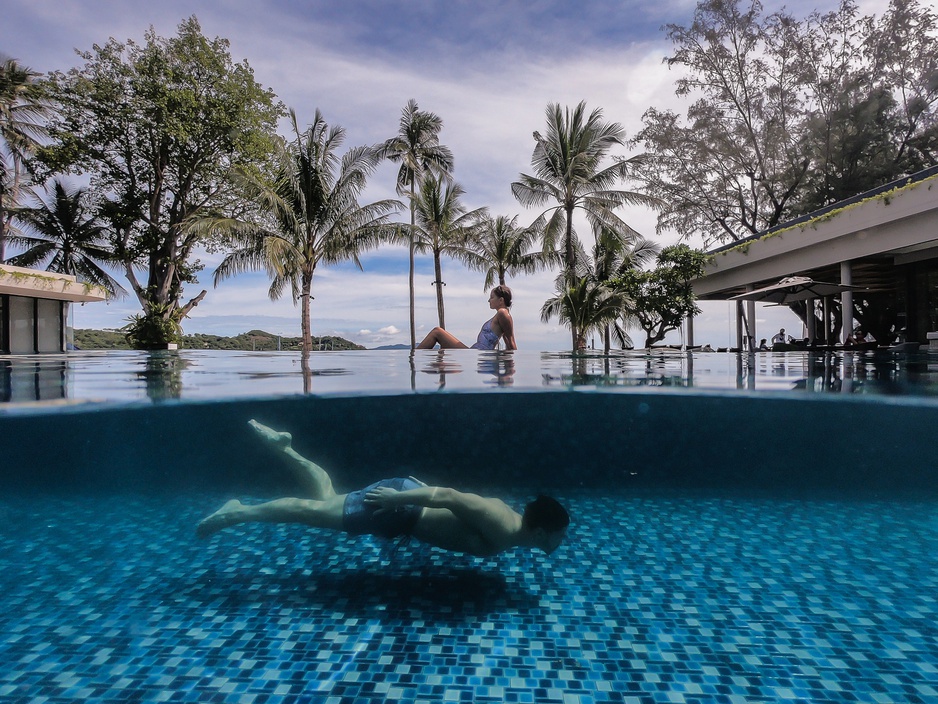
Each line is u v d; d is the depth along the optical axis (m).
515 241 23.00
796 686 1.52
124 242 24.41
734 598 2.06
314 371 5.02
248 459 3.54
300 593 2.08
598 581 2.20
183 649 1.69
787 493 3.63
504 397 3.46
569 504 3.38
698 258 18.12
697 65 22.23
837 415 3.39
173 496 3.47
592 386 3.62
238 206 25.38
